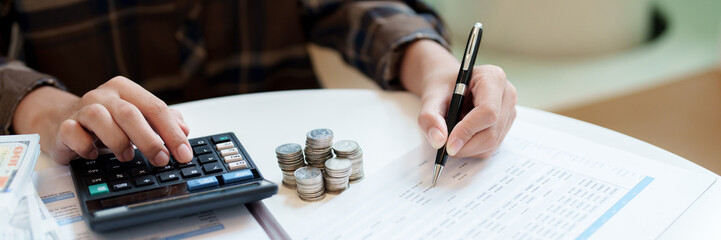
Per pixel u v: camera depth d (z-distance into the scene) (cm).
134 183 45
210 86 102
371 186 48
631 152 54
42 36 89
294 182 48
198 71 99
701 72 134
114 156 49
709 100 133
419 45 72
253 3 99
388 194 47
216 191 43
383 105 65
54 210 44
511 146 54
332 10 94
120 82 54
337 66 96
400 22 77
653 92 128
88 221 39
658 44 146
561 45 134
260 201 46
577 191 46
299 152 48
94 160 48
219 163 48
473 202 45
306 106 65
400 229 42
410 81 69
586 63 135
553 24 131
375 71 77
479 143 50
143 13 94
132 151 48
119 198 42
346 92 69
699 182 47
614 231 41
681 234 41
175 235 41
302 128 59
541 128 58
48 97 61
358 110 63
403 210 44
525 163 51
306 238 41
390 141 56
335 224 43
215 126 60
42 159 52
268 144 56
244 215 44
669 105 132
